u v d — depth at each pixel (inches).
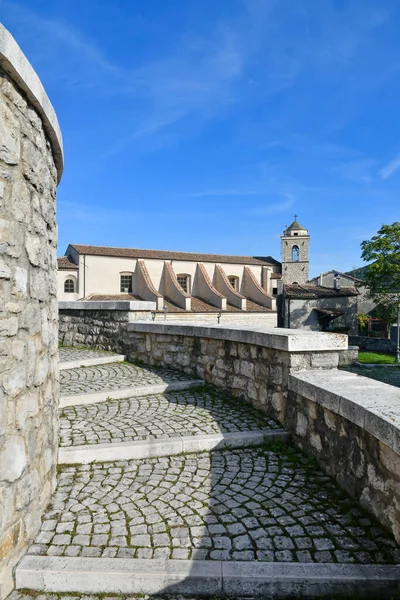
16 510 87.5
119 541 95.3
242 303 1300.4
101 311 336.2
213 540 95.7
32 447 98.1
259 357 185.5
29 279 99.0
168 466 136.6
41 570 85.7
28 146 99.7
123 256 1267.2
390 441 91.0
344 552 91.2
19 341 91.3
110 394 205.0
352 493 114.4
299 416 150.7
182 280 1403.8
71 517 105.6
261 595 83.9
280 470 133.7
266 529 100.1
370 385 133.4
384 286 825.5
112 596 84.3
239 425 166.6
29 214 100.0
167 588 84.6
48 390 114.0
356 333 1103.0
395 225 788.6
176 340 264.1
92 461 137.9
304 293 1117.1
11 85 89.7
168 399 206.8
